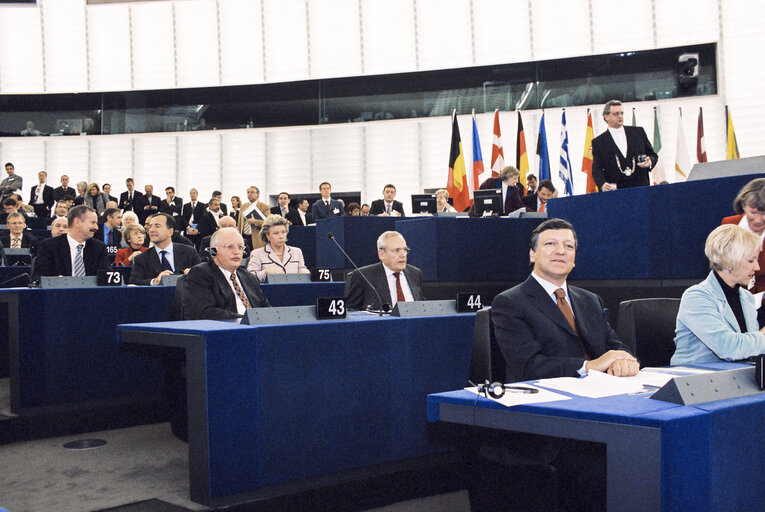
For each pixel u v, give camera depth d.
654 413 1.32
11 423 3.59
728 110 10.77
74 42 14.52
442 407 1.64
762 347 2.31
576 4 12.70
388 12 13.77
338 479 2.79
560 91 12.43
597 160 5.48
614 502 1.32
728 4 11.65
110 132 14.23
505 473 1.84
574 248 2.42
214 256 3.97
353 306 4.35
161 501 2.62
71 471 3.08
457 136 10.08
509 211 7.00
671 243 4.34
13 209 10.08
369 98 13.55
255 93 13.99
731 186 4.06
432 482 3.07
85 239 5.12
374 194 13.68
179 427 3.69
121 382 3.97
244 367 2.56
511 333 2.31
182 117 14.16
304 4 14.09
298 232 8.27
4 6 13.75
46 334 3.74
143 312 4.05
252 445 2.57
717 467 1.32
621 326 2.65
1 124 14.27
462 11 13.41
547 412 1.43
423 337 3.06
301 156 14.01
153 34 14.48
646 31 12.27
